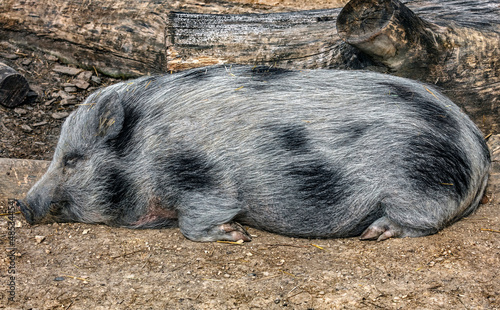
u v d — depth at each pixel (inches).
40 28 280.4
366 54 200.1
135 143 168.1
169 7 264.2
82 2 273.4
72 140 173.9
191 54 219.5
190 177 163.5
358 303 132.9
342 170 156.6
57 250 160.4
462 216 175.0
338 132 156.9
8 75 243.0
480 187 175.3
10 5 281.3
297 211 161.8
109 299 136.1
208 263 153.1
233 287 140.7
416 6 230.8
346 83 168.4
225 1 273.1
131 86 178.5
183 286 141.5
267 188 160.4
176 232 175.9
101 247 163.0
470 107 212.4
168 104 167.9
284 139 157.9
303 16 223.9
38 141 233.6
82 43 275.1
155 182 167.3
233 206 163.6
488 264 148.0
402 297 134.6
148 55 263.9
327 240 168.4
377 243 163.0
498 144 210.2
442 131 161.0
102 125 169.9
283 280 143.5
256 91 164.9
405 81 174.7
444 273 144.3
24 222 177.5
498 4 229.0
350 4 189.6
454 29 205.5
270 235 172.7
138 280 144.5
